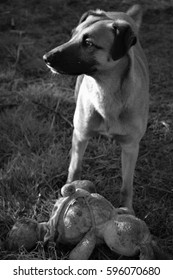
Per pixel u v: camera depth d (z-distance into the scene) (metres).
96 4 3.29
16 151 2.18
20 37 2.90
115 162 2.18
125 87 1.81
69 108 2.43
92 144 2.25
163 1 3.35
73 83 2.60
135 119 1.86
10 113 2.34
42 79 2.61
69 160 2.15
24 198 1.99
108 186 2.06
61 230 1.72
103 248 1.78
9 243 1.78
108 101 1.83
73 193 1.75
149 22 3.14
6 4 3.23
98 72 1.78
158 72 2.71
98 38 1.73
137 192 2.07
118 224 1.69
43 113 2.38
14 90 2.51
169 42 2.95
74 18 3.12
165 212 1.98
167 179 2.12
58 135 2.28
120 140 1.92
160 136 2.33
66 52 1.74
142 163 2.20
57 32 2.98
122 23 1.72
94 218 1.71
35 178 2.05
